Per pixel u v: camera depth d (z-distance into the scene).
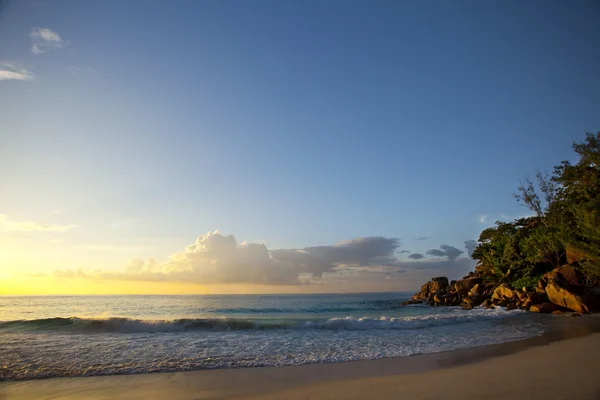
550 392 7.60
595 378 8.67
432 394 7.88
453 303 51.53
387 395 7.98
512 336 17.50
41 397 8.88
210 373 11.15
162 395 8.84
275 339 17.56
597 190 34.12
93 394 9.05
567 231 33.97
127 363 12.59
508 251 45.16
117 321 21.84
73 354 14.10
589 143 39.59
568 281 32.62
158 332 20.23
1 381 10.49
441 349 14.50
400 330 20.62
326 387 9.01
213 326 21.84
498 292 40.84
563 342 14.90
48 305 58.97
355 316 35.44
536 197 51.22
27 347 15.54
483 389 8.08
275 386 9.38
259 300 80.06
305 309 47.88
